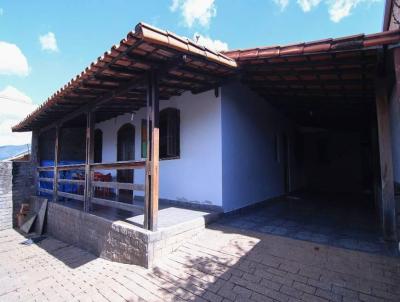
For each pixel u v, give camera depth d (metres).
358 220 4.95
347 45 2.97
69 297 3.21
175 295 2.83
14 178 8.38
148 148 3.93
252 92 6.38
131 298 2.90
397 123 3.70
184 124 5.86
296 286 2.67
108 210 5.54
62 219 6.32
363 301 2.37
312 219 5.05
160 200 6.33
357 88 4.73
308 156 11.21
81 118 8.16
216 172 5.18
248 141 6.16
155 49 3.21
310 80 4.59
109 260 4.36
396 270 2.75
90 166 5.45
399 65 2.70
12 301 3.43
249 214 5.55
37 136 8.97
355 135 10.33
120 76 4.14
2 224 8.01
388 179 3.52
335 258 3.09
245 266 3.14
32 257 5.33
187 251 3.75
